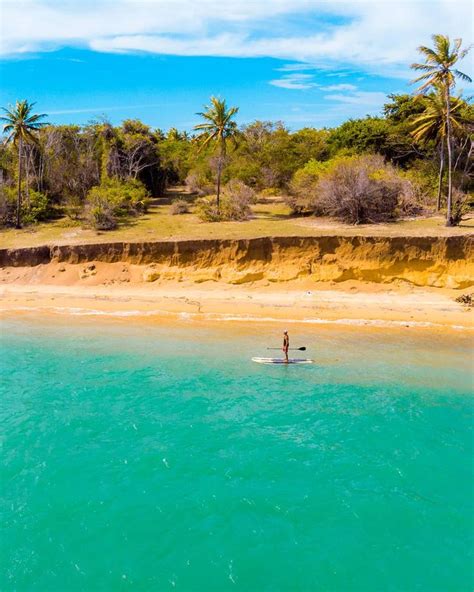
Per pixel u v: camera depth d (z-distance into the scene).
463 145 60.25
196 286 42.56
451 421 23.17
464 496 18.23
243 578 14.84
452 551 15.87
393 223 49.84
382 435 22.09
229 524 16.92
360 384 26.89
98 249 45.22
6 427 22.77
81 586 14.54
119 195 60.12
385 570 15.16
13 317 37.50
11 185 64.56
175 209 61.06
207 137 57.31
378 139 68.75
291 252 42.81
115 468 19.88
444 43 44.81
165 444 21.56
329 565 15.32
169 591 14.42
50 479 19.16
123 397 25.67
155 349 31.72
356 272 41.44
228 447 21.31
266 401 25.20
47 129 67.62
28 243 48.22
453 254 40.66
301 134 78.19
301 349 30.67
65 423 23.19
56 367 29.25
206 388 26.64
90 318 37.22
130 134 71.62
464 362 29.36
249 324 35.66
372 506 17.75
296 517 17.25
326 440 21.80
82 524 16.89
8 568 15.09
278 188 73.62
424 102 64.31
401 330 34.16
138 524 16.92
